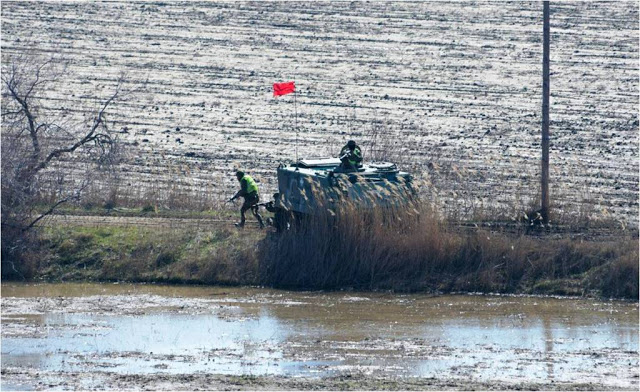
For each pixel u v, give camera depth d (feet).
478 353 260.62
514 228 357.20
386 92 634.02
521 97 622.13
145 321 294.46
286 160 494.59
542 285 326.85
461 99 618.03
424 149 504.02
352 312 305.12
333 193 340.39
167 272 345.51
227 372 244.63
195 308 310.24
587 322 293.23
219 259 346.13
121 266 349.00
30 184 379.14
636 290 319.27
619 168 475.72
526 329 285.64
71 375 240.94
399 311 306.35
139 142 531.09
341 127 560.20
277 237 352.90
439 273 334.24
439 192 389.39
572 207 380.99
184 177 460.55
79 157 483.10
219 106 609.01
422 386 230.48
